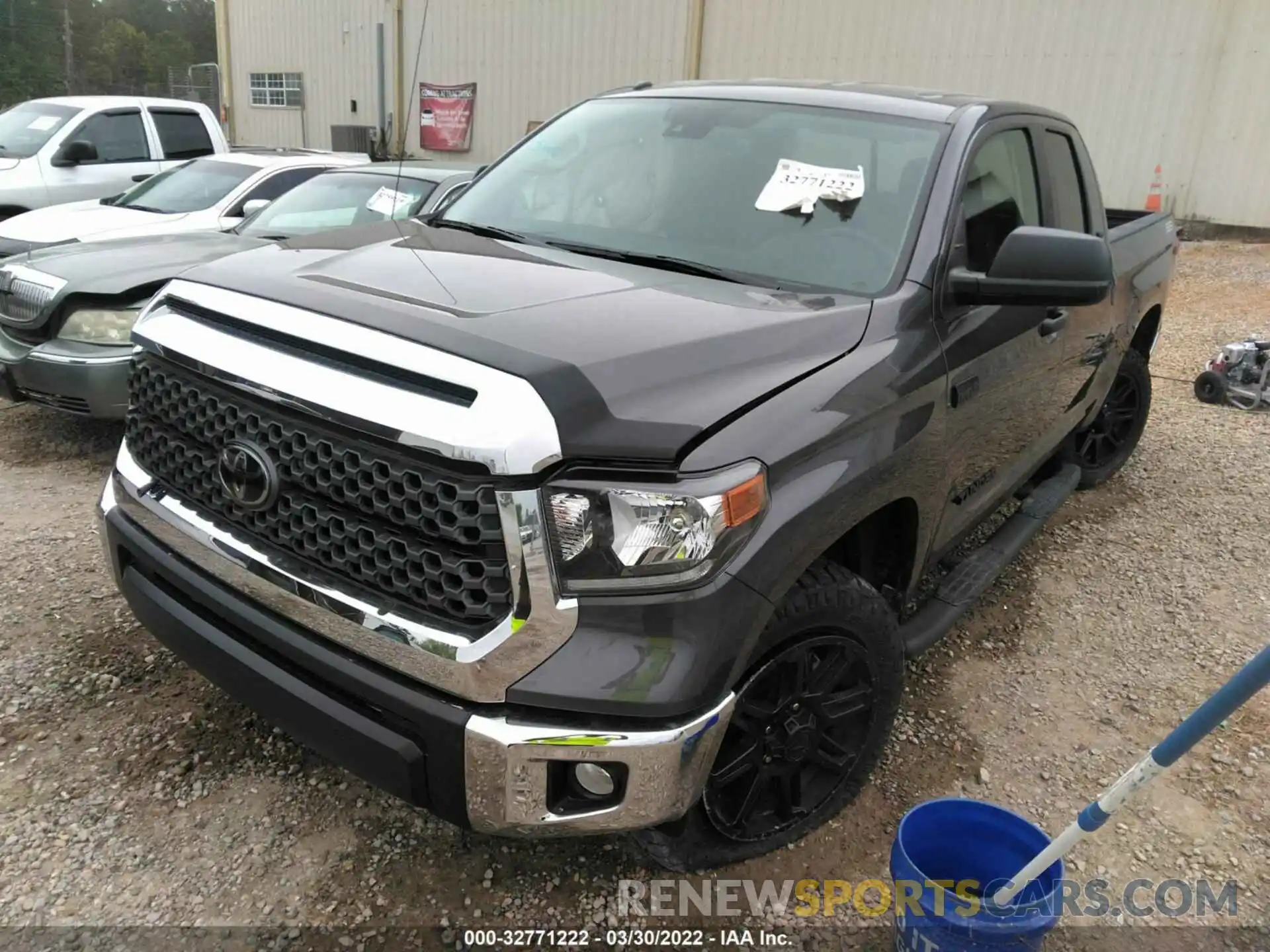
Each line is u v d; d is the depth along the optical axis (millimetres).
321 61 21094
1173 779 2965
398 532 1892
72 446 5203
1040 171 3602
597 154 3258
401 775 1938
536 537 1752
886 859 2551
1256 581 4320
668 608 1832
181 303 2316
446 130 19500
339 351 1925
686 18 16297
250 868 2365
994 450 3227
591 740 1818
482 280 2340
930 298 2635
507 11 18047
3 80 50781
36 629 3299
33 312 4730
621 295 2322
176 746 2768
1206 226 13641
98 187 9422
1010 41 14086
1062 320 3484
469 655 1804
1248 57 12836
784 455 1993
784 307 2404
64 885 2279
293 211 6410
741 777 2314
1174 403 7242
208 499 2256
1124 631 3848
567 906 2330
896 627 2506
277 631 2072
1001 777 2920
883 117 3090
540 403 1741
